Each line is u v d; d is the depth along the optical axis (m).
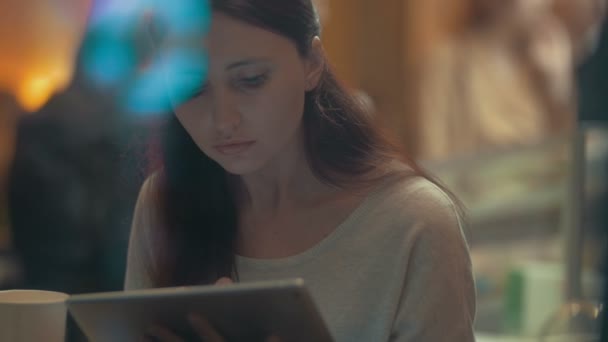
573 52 5.66
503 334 3.76
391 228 2.24
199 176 2.36
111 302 2.00
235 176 2.35
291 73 2.12
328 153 2.30
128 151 2.49
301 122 2.30
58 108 3.83
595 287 3.41
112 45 3.69
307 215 2.31
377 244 2.24
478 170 3.80
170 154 2.37
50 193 3.83
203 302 1.93
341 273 2.25
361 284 2.24
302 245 2.30
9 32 5.93
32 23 5.94
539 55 5.67
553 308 3.68
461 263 2.21
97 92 3.75
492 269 3.78
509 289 3.74
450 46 5.84
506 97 5.70
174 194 2.38
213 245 2.37
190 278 2.39
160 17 2.15
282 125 2.13
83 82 3.76
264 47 2.08
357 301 2.24
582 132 3.43
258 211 2.34
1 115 5.84
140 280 2.47
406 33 6.79
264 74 2.09
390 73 6.88
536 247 3.73
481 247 3.79
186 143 2.35
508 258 3.77
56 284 3.89
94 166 3.76
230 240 2.37
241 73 2.09
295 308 1.89
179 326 2.01
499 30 5.76
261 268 2.32
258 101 2.10
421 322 2.19
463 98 5.75
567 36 5.69
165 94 2.34
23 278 3.97
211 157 2.18
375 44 6.94
